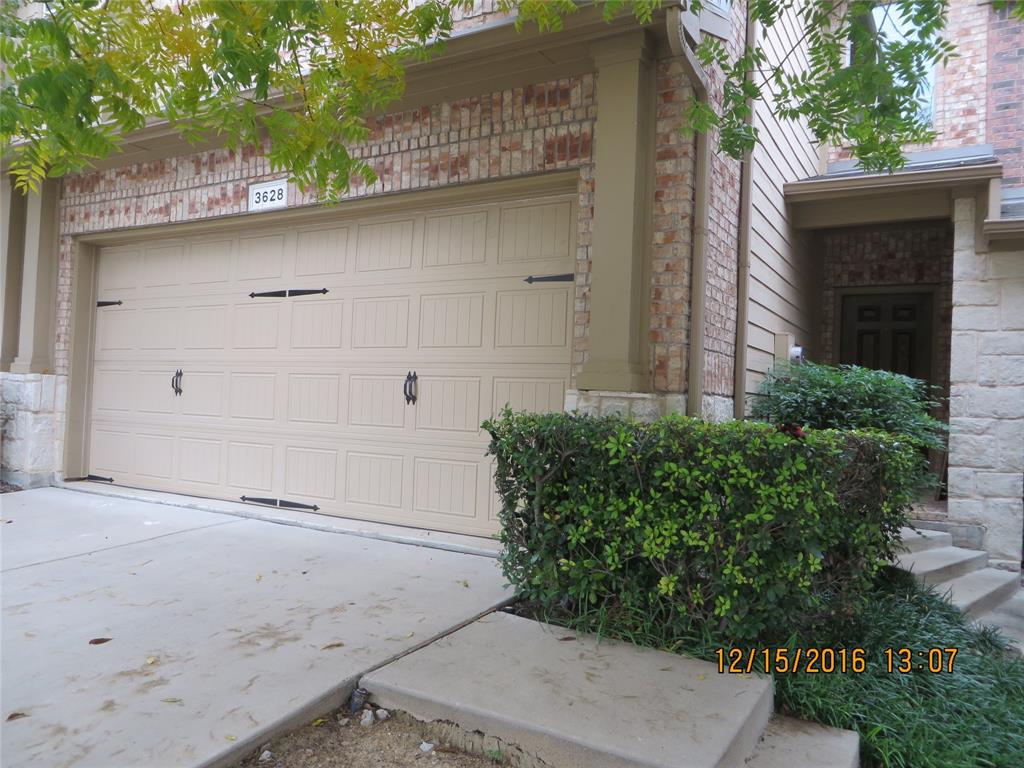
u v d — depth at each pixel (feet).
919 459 15.78
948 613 14.19
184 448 22.84
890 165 13.64
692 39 14.90
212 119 12.94
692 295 15.14
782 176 23.39
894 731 9.66
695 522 11.00
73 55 11.34
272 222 20.99
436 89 17.21
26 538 17.56
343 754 8.66
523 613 12.96
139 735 8.20
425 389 18.61
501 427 12.76
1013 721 10.23
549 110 16.49
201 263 22.76
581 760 8.17
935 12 11.34
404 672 9.98
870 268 28.40
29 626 11.58
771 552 10.85
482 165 17.29
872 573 12.58
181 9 11.67
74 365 24.80
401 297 19.08
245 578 14.47
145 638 11.14
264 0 10.79
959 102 25.27
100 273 25.25
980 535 18.85
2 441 25.02
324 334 20.30
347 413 19.79
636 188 14.90
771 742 9.32
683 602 11.34
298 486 20.52
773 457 10.70
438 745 8.98
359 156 19.01
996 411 18.97
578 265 16.01
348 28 12.67
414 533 18.08
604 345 15.05
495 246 17.80
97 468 24.91
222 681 9.63
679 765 7.70
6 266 25.23
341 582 14.30
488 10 16.52
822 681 10.54
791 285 24.90
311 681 9.67
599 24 14.53
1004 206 20.17
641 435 11.52
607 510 11.53
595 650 10.96
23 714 8.63
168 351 23.38
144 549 16.62
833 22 21.48
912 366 27.91
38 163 12.03
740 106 13.61
